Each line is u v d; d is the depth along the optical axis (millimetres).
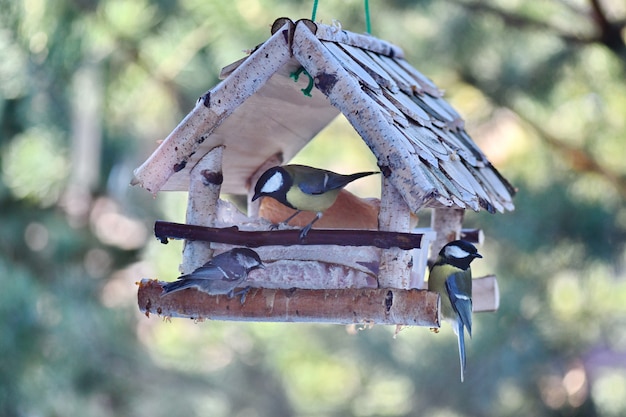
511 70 11383
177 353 20578
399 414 15641
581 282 11859
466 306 7582
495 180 7750
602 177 11375
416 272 7082
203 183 6707
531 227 10930
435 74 11820
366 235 6301
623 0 11125
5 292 15016
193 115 6445
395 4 11281
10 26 13195
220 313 6559
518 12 11352
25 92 14664
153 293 6680
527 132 11852
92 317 16672
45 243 17297
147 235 18000
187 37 13656
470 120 11969
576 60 11289
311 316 6406
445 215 8148
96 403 16875
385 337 15406
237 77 6375
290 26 6262
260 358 20547
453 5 11414
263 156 7793
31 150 16453
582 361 13703
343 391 18453
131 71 14422
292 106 7148
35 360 15062
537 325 12695
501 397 13859
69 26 13031
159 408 19297
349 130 14617
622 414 13359
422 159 6242
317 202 6738
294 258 6496
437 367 14523
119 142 18250
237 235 6566
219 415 19781
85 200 18484
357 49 7137
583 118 11820
